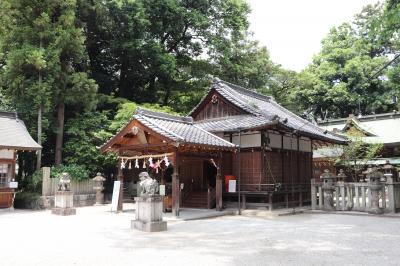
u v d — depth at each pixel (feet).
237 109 68.95
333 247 29.55
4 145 63.05
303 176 73.41
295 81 125.18
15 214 57.00
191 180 69.26
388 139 111.75
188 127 59.00
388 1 33.06
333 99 150.92
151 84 108.58
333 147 96.63
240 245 30.42
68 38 75.31
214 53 108.58
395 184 54.44
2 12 72.38
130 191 88.89
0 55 76.02
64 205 55.01
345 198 58.44
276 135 65.77
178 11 95.81
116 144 57.06
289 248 29.14
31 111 74.95
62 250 28.37
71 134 84.43
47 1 74.49
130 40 93.45
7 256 26.25
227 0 105.09
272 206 59.31
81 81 78.48
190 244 30.86
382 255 26.53
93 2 89.20
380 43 38.73
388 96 144.97
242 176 62.75
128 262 24.27
